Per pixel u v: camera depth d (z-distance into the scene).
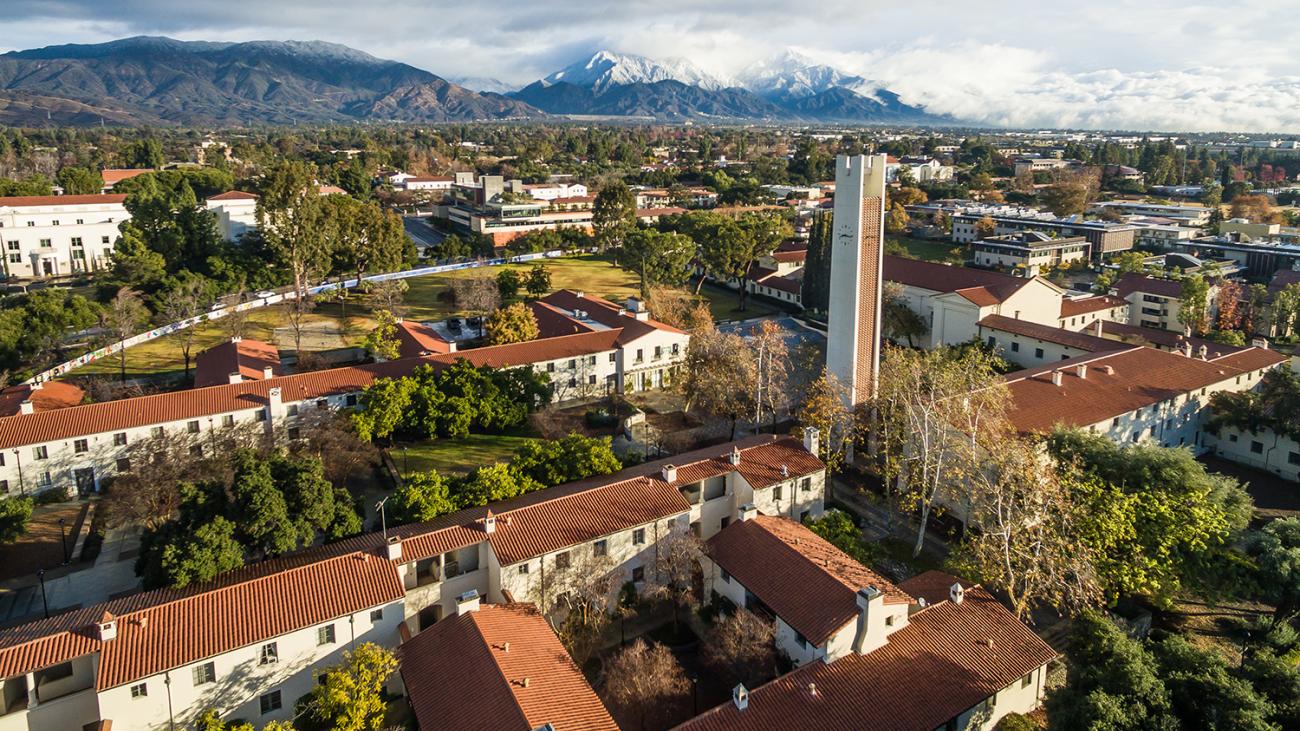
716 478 60.81
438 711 39.47
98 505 68.81
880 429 76.69
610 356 96.94
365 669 41.19
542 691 39.75
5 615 53.50
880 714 40.19
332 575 47.22
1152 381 79.62
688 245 146.38
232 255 138.62
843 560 51.44
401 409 77.56
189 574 47.72
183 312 119.62
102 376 98.94
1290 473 76.31
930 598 49.56
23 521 59.59
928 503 60.66
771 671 46.56
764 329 86.44
